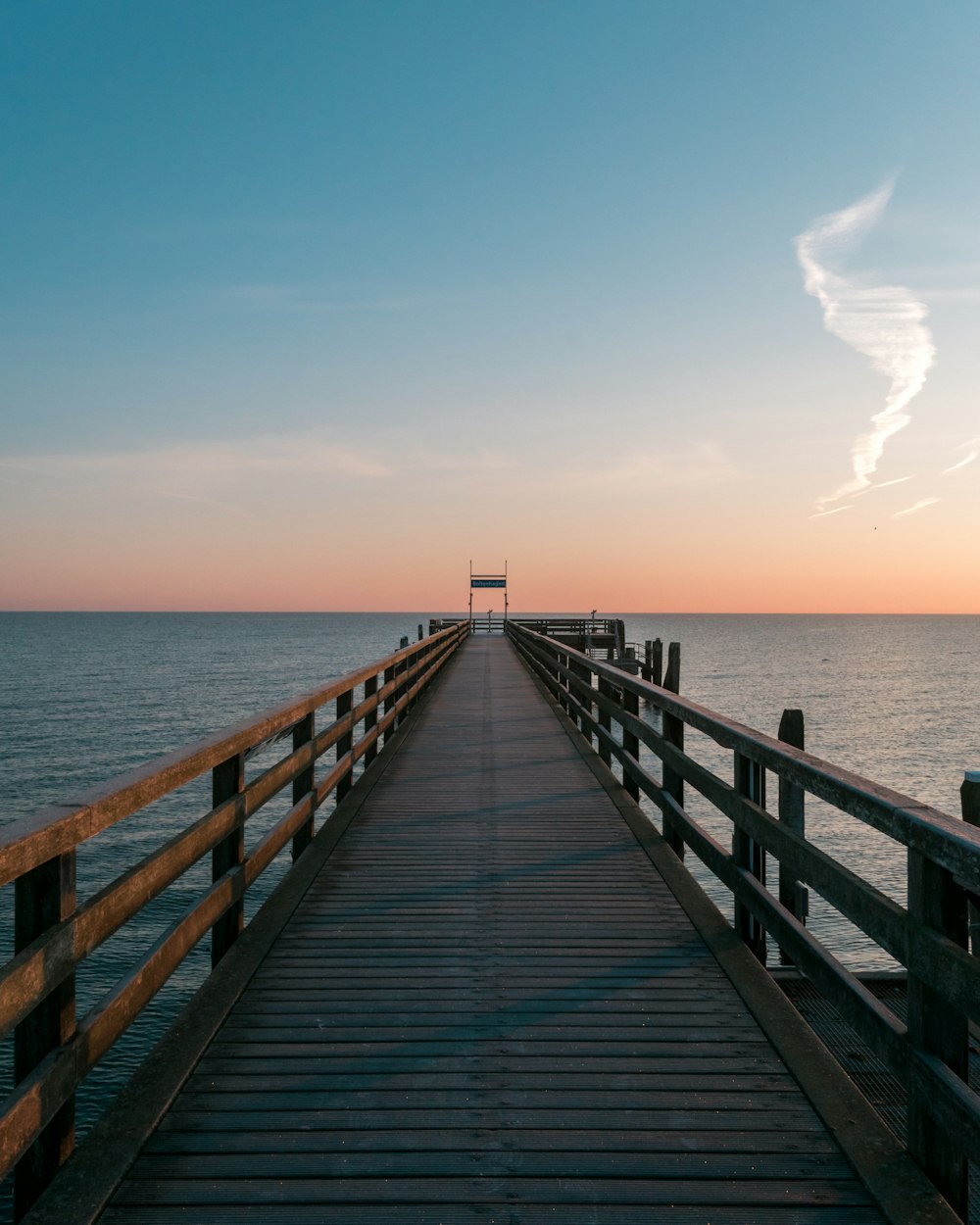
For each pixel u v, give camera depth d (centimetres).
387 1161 258
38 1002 224
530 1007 362
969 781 450
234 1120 279
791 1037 333
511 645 3338
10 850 207
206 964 1477
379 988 381
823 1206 241
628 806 722
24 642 15812
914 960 247
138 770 301
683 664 9044
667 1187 249
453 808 725
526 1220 234
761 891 400
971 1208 340
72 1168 249
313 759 602
